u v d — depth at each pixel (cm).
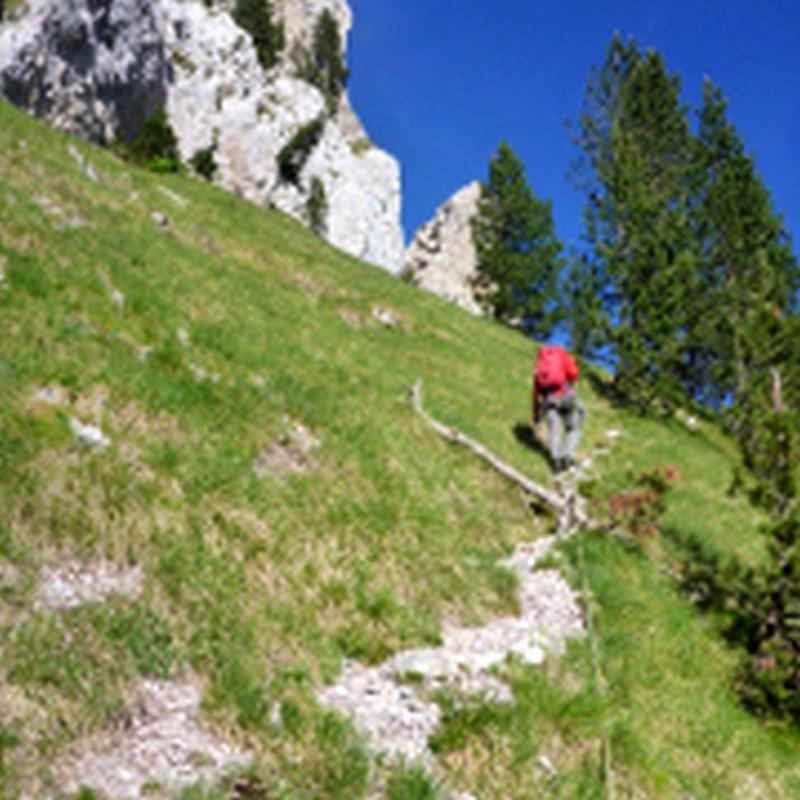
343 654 750
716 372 1537
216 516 837
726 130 4384
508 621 942
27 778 464
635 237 3253
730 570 1314
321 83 15888
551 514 1389
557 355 1606
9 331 938
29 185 1544
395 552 972
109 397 924
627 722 752
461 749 641
